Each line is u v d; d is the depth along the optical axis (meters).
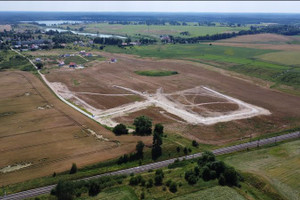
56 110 109.81
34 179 63.84
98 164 70.62
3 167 68.69
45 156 74.19
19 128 91.69
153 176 64.50
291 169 68.31
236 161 73.06
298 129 97.50
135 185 61.16
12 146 79.38
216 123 102.12
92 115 107.00
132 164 72.12
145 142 82.38
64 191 55.62
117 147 79.62
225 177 62.19
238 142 87.25
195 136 91.38
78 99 126.44
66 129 91.81
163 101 125.62
